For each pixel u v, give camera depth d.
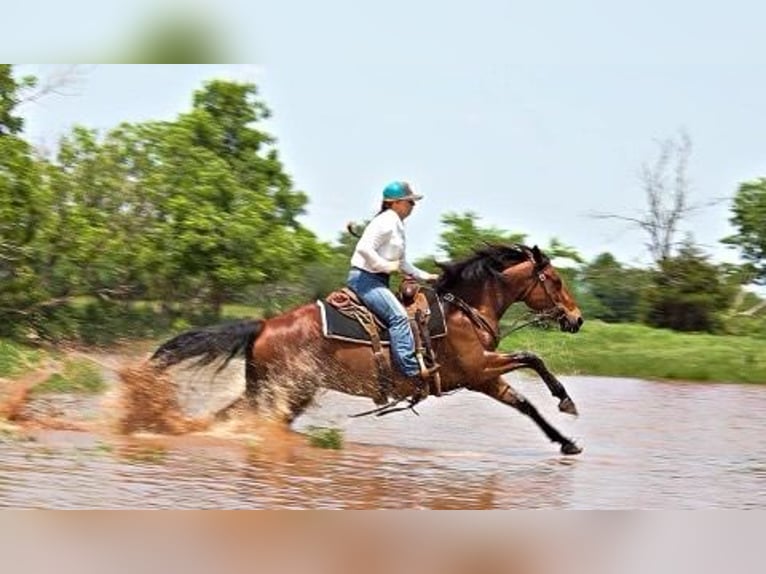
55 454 11.99
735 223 43.03
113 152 26.59
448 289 13.75
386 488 11.14
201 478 11.12
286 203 34.09
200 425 13.59
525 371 27.20
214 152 32.12
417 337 13.23
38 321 24.66
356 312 13.25
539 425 14.02
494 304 13.88
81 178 26.09
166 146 27.83
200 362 13.46
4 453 11.94
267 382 13.32
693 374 27.83
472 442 14.79
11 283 24.00
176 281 28.16
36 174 24.31
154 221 27.19
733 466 13.76
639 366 28.42
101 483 10.66
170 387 13.62
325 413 16.81
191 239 27.16
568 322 14.18
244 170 33.31
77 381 17.47
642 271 41.72
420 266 32.72
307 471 11.84
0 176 23.61
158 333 26.75
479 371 13.66
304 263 31.41
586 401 21.30
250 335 13.35
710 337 35.03
